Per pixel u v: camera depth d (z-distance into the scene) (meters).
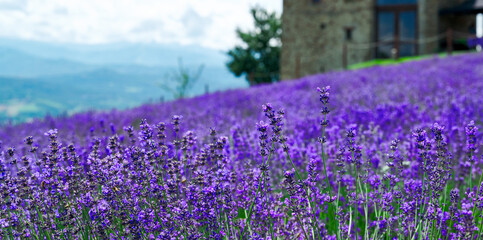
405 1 28.78
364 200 3.23
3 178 2.84
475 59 14.77
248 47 41.50
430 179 2.78
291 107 7.91
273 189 3.43
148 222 2.65
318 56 32.09
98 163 2.92
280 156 4.04
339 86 10.56
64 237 2.71
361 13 30.11
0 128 9.55
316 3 31.94
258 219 2.95
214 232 2.62
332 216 3.47
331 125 5.39
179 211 2.61
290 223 2.90
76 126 8.55
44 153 2.98
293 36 33.03
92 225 2.69
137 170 2.95
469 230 2.47
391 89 8.76
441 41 28.30
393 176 3.11
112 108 12.69
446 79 9.51
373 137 4.66
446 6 28.30
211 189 2.70
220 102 10.77
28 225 2.75
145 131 3.03
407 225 2.79
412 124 5.43
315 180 2.76
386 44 29.53
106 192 2.73
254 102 9.66
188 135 3.17
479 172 3.79
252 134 4.58
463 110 5.57
